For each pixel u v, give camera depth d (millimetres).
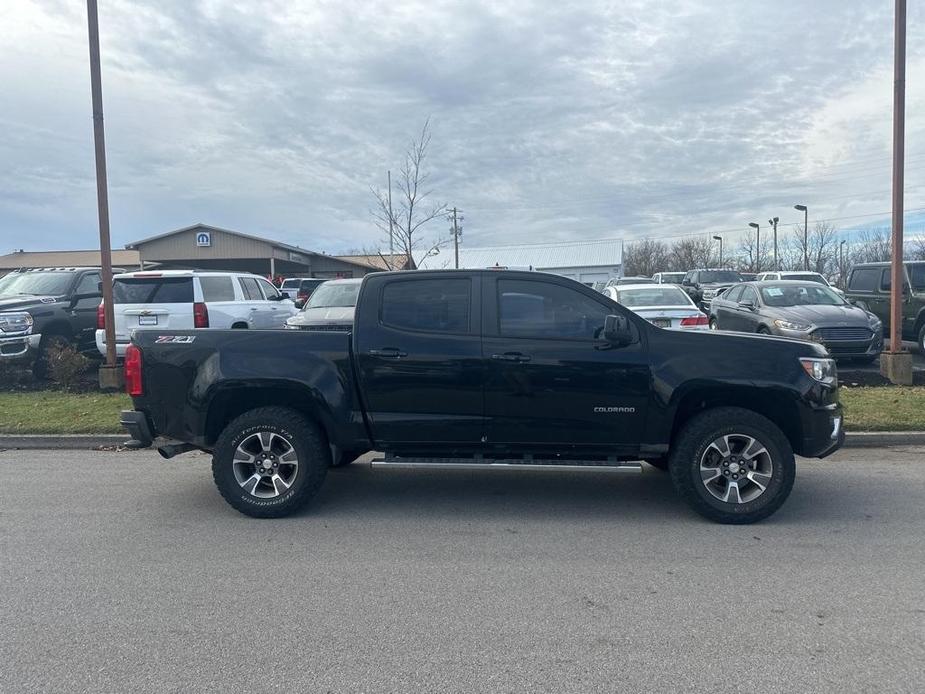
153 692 3135
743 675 3246
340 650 3500
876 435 8047
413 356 5551
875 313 14227
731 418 5348
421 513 5773
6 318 11391
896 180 10688
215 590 4230
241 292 12781
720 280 28203
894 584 4266
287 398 5871
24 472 7227
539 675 3262
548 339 5523
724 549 4891
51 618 3861
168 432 5793
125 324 11383
